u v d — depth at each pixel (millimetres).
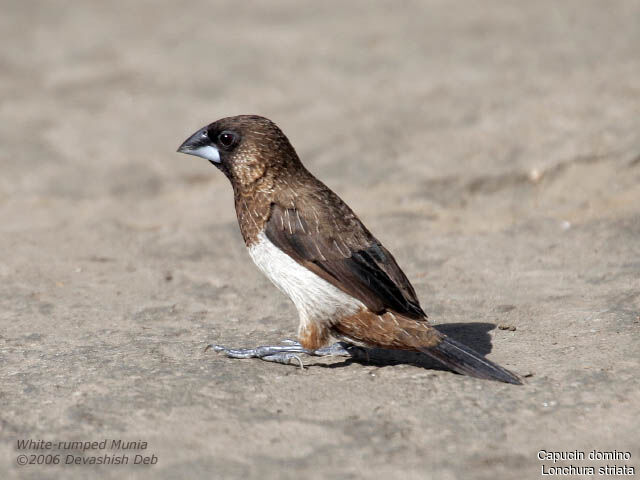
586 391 7996
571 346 9109
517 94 18703
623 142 15602
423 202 15078
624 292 10586
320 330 8820
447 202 15031
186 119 19938
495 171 15539
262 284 12008
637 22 22922
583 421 7465
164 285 12055
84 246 13945
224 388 8289
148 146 18703
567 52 21047
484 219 14281
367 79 20969
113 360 9078
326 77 21422
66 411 7820
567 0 25766
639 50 20562
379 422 7527
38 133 19781
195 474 6734
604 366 8523
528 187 15188
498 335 9656
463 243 13219
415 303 8797
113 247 13867
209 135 9391
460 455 6973
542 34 22750
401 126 18062
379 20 25609
